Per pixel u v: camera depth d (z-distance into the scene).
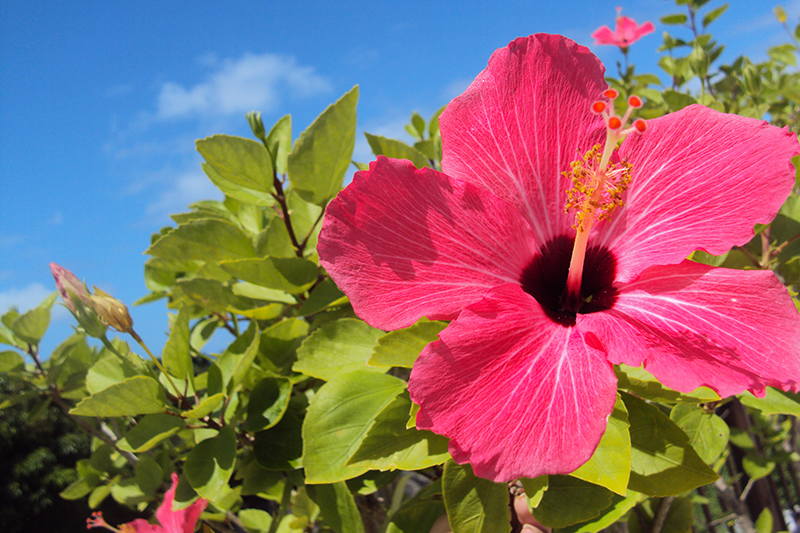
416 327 0.32
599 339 0.29
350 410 0.34
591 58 0.32
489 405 0.28
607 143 0.30
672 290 0.31
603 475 0.29
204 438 0.41
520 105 0.32
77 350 0.50
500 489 0.32
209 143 0.40
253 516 0.46
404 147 0.42
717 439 0.38
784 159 0.30
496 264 0.31
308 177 0.40
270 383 0.40
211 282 0.44
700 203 0.31
